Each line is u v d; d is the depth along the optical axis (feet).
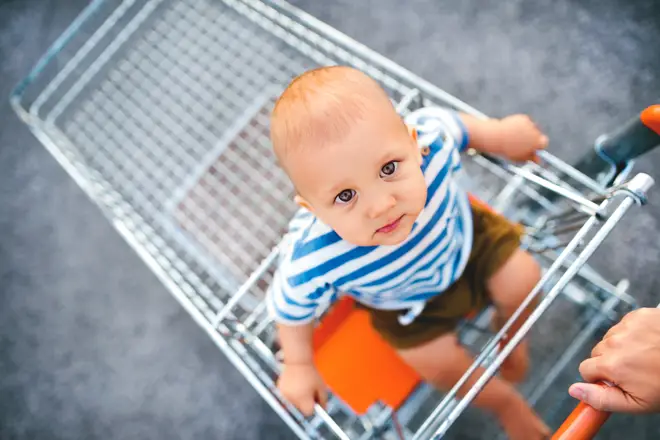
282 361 3.70
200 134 5.17
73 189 5.72
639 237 4.81
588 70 5.32
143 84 5.39
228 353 3.43
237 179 4.89
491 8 5.60
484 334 3.97
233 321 3.42
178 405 5.12
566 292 4.50
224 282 4.44
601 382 2.31
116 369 5.27
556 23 5.48
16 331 5.46
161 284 5.41
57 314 5.46
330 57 5.20
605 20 5.41
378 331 3.53
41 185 5.76
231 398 5.08
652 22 5.32
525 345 4.13
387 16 5.72
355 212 2.35
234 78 5.28
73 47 5.86
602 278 4.75
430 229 2.95
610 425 4.44
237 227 4.76
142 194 5.07
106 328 5.37
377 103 2.32
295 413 3.28
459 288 3.44
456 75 5.49
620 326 2.38
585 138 5.16
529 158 3.47
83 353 5.34
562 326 4.55
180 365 5.21
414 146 2.46
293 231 3.20
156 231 4.93
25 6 6.10
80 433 5.15
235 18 5.41
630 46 5.31
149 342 5.30
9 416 5.24
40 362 5.36
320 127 2.27
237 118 5.16
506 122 3.40
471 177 4.96
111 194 4.37
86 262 5.55
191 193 4.96
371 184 2.29
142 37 5.51
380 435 3.65
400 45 5.64
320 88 2.33
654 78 5.20
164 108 5.31
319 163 2.28
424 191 2.39
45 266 5.58
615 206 2.29
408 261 2.97
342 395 3.49
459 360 3.47
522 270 3.37
